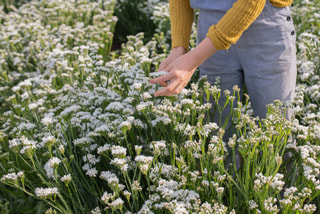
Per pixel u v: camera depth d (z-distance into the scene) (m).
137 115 1.91
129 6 4.35
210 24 1.69
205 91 1.81
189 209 1.42
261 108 1.81
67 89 2.37
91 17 4.34
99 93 2.03
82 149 1.74
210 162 1.58
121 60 2.33
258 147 1.76
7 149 1.98
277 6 1.54
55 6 4.32
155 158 1.49
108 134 1.67
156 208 1.39
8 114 2.07
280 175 1.38
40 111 2.13
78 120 1.90
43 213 1.78
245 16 1.35
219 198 1.42
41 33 3.61
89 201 1.74
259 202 1.47
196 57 1.47
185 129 1.73
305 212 1.34
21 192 1.79
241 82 1.90
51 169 1.67
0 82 3.03
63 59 2.70
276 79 1.69
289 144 1.70
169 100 1.85
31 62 3.48
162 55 2.66
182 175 1.51
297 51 2.93
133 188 1.40
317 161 1.53
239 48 1.67
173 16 1.83
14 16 4.25
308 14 3.21
